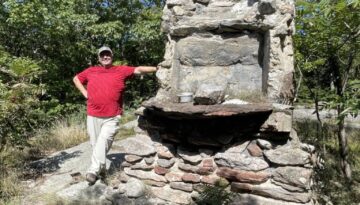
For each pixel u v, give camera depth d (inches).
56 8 412.2
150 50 535.5
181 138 162.1
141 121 173.5
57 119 333.1
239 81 170.9
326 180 178.7
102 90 173.2
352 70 200.7
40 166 204.1
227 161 151.7
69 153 227.3
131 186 161.3
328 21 179.6
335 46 185.0
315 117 294.5
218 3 179.0
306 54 201.3
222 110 144.4
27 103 177.5
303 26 195.3
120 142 245.3
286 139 148.9
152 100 169.5
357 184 186.2
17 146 194.9
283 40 160.1
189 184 157.8
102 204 155.3
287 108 146.7
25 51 441.7
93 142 177.0
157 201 158.9
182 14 176.6
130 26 513.7
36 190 170.4
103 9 516.1
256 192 145.9
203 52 175.8
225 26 166.6
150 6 567.5
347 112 110.5
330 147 227.0
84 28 465.7
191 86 176.9
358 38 174.2
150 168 166.7
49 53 464.8
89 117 176.2
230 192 148.1
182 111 147.0
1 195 162.1
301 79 187.3
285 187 140.9
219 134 155.7
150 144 168.9
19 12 376.5
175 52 179.8
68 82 469.4
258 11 159.0
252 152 150.3
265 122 147.5
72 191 165.3
